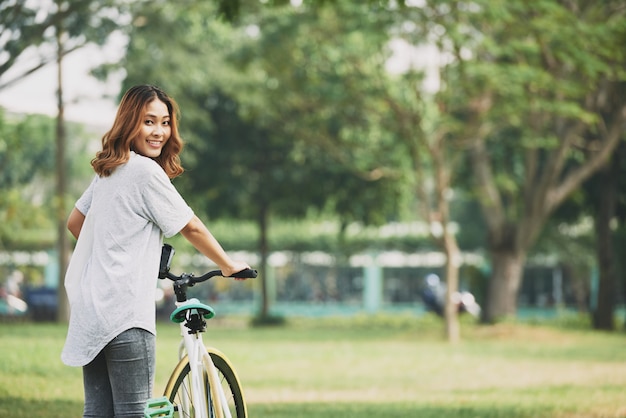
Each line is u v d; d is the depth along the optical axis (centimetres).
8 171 3797
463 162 3741
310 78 2994
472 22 2641
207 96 3878
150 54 3016
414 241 5616
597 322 3647
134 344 530
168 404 532
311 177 3953
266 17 2852
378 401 1341
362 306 5716
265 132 3931
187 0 2695
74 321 532
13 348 1557
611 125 3275
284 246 5694
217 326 4166
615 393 1428
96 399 554
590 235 4841
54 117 3241
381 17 2508
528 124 2994
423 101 2812
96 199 539
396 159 3200
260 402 1282
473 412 1188
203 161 3894
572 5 2645
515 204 3819
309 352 2206
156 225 542
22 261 5041
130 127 541
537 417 1139
